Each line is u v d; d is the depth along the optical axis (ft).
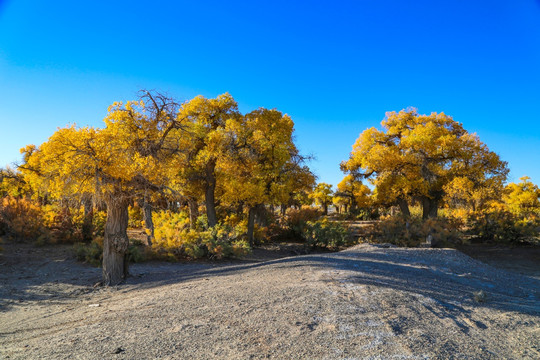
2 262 37.96
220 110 60.44
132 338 14.08
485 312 17.81
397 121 89.76
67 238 54.29
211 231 47.55
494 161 74.43
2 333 17.29
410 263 34.86
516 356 12.35
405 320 15.21
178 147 34.81
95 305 22.04
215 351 12.41
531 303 21.43
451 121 86.99
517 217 63.52
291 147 63.31
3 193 87.97
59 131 26.32
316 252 56.29
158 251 43.04
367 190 91.20
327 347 12.41
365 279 22.99
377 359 11.44
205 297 20.39
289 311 16.44
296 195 90.79
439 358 11.63
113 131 29.35
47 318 19.67
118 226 29.89
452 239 58.54
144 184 29.45
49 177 27.35
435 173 76.13
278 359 11.60
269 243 67.87
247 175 60.18
